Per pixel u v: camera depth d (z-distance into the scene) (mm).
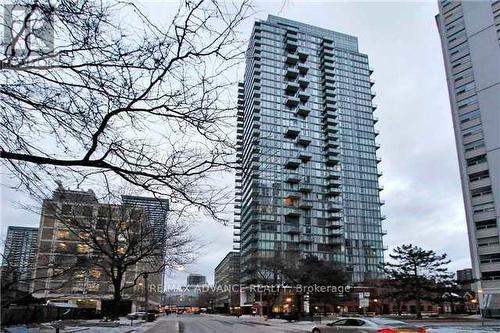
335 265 65688
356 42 156625
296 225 112250
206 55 4785
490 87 79375
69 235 28438
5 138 5363
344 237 123812
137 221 25422
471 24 85000
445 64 91062
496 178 75812
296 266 61344
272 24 131500
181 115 5305
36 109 5129
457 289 53156
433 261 52875
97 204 23859
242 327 35969
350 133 139000
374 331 14789
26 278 7246
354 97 144875
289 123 122188
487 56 80875
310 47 140500
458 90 85438
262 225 106875
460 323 39938
